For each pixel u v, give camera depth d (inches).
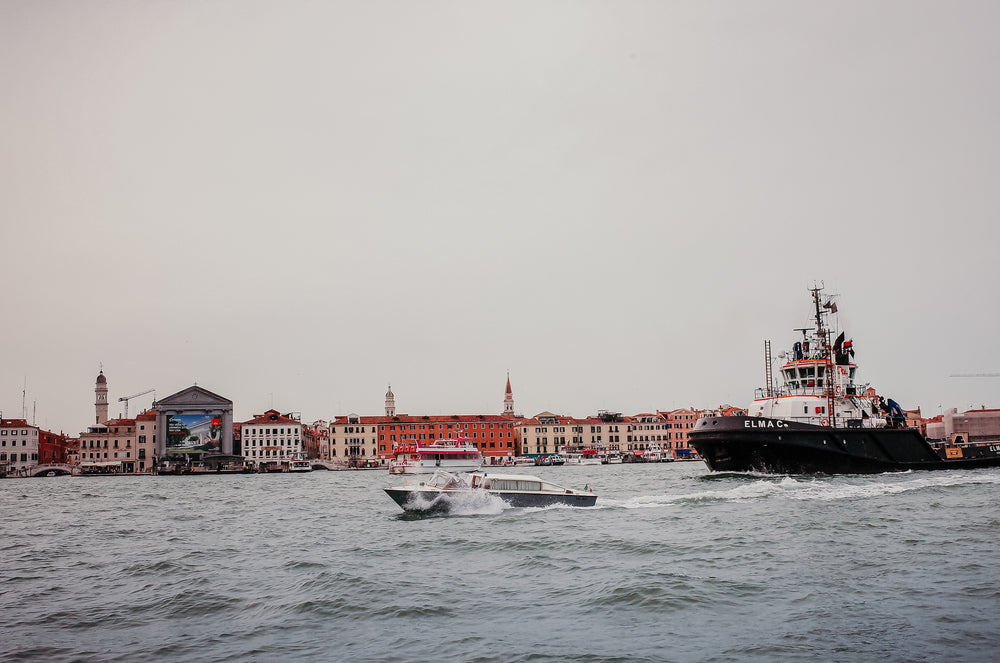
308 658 963.3
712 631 1023.6
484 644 997.8
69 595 1359.5
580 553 1615.4
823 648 939.3
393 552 1705.2
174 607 1237.7
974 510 2071.9
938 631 982.4
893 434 3412.9
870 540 1648.6
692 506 2405.3
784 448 3284.9
